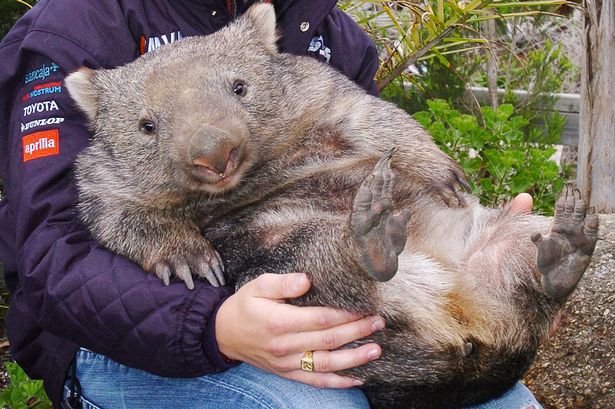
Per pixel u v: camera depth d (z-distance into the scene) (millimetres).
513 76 2549
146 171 1358
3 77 1431
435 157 1436
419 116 2076
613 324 1645
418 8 1895
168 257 1332
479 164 2037
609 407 1602
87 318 1292
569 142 2428
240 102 1352
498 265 1329
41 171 1370
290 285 1249
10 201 1387
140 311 1282
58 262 1311
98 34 1433
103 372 1383
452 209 1392
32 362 1443
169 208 1379
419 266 1291
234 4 1513
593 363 1635
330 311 1262
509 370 1333
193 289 1301
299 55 1476
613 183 1946
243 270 1350
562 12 2717
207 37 1413
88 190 1389
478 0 1809
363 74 1604
